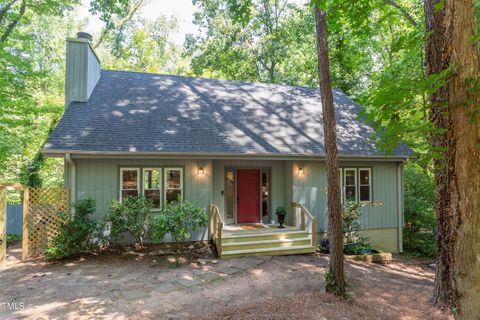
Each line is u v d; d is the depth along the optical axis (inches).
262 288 252.4
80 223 324.2
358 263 364.2
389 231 471.5
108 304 218.1
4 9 563.5
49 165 652.7
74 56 408.5
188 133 391.5
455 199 125.0
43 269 296.7
